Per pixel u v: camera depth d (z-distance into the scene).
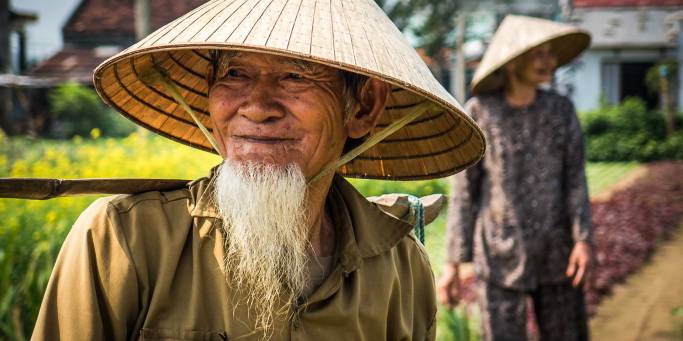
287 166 1.63
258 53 1.62
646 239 9.90
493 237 4.03
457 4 32.28
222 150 1.74
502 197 4.00
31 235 4.97
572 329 4.05
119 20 31.16
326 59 1.45
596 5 26.33
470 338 4.28
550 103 4.03
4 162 8.66
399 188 9.41
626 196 14.05
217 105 1.67
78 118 24.19
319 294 1.70
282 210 1.61
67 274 1.59
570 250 4.04
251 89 1.64
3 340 3.88
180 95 1.84
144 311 1.60
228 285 1.63
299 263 1.69
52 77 28.30
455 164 2.05
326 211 1.91
